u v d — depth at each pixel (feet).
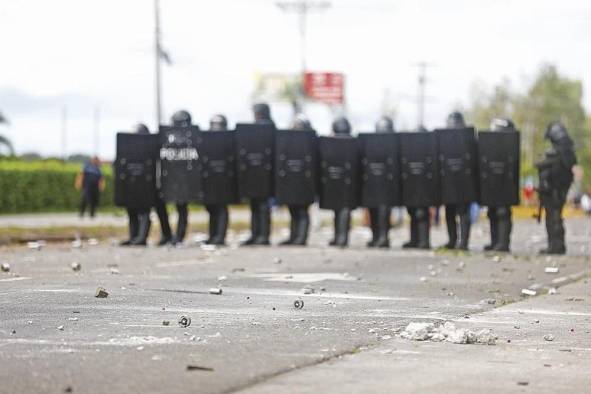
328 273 106.52
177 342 56.59
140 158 153.38
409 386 45.98
